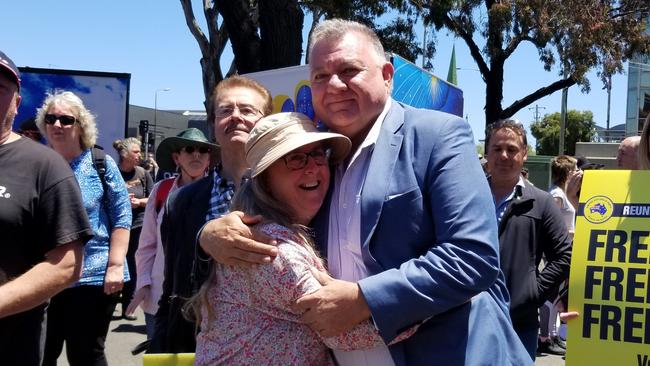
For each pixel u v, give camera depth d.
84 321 4.27
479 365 2.09
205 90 14.64
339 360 2.22
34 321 2.89
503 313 2.30
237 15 10.67
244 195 2.26
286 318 2.11
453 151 2.12
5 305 2.59
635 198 2.92
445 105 7.07
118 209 4.45
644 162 3.17
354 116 2.22
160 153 4.71
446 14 18.12
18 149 2.78
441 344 2.12
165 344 2.97
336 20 2.32
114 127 10.35
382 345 2.15
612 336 2.86
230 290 2.16
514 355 2.24
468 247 2.00
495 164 4.13
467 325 2.13
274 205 2.19
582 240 2.97
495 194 4.20
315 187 2.22
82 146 4.37
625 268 2.87
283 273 2.04
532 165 22.33
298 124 2.21
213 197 3.01
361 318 2.01
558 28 17.75
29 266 2.79
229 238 2.09
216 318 2.18
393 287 1.98
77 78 10.27
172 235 3.05
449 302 1.99
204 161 4.62
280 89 6.20
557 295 4.12
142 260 4.36
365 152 2.25
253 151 2.21
